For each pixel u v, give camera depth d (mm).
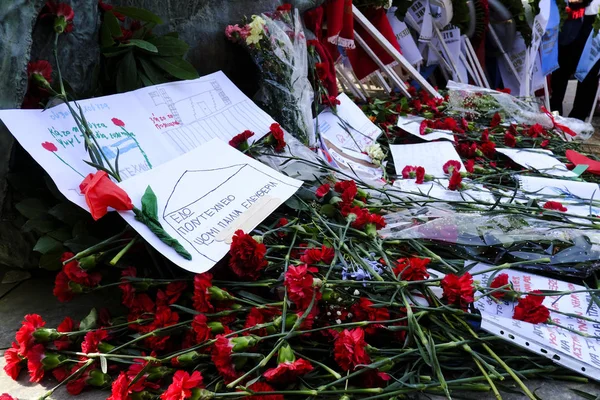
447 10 2971
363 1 2670
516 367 962
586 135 2809
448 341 964
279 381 825
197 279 921
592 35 3547
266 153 1523
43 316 1178
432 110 2646
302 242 1206
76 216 1112
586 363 914
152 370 846
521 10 3131
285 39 1815
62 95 1142
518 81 3420
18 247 1320
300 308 891
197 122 1499
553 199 1563
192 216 1073
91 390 932
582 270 1167
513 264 1049
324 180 1467
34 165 1220
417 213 1355
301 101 1856
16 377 952
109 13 1319
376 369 832
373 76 3225
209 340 857
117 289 1219
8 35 1110
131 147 1267
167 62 1498
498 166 2105
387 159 2100
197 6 1724
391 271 1007
